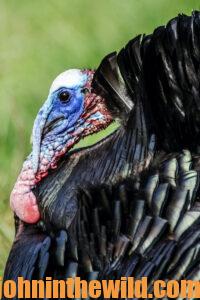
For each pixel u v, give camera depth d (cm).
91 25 2155
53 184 1202
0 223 1510
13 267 1184
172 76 1156
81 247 1125
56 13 2194
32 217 1209
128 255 1093
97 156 1185
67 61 2078
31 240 1185
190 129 1151
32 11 2203
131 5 2155
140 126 1163
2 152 1755
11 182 1619
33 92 1983
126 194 1123
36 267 1155
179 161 1124
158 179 1115
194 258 1054
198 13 1174
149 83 1162
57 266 1134
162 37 1166
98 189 1155
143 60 1169
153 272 1066
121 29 2130
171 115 1155
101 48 2100
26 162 1223
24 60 2069
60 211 1183
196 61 1152
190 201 1091
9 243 1480
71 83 1220
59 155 1219
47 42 2117
